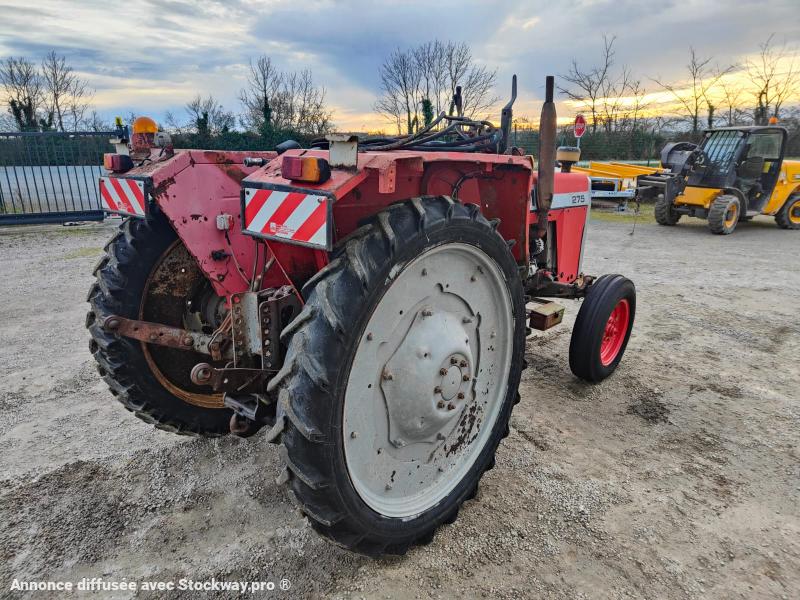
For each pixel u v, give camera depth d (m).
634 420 3.37
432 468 2.25
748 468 2.88
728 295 6.11
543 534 2.37
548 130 2.87
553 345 4.61
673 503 2.59
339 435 1.75
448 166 2.24
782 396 3.69
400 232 1.80
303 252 2.19
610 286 3.70
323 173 1.63
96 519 2.41
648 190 13.12
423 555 2.24
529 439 3.13
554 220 3.83
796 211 11.51
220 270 2.36
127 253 2.56
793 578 2.15
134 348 2.57
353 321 1.70
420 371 2.00
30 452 2.91
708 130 11.16
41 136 11.09
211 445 2.99
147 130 2.48
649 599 2.04
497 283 2.29
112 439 3.05
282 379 1.69
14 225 10.18
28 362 4.10
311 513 1.77
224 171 2.36
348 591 2.05
